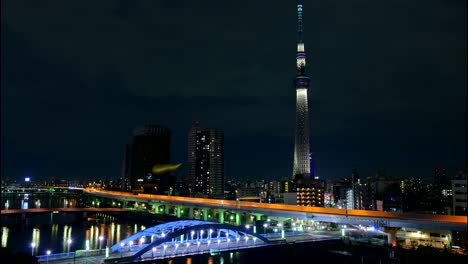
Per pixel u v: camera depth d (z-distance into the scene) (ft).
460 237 524.11
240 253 525.34
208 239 526.57
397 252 535.19
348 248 595.47
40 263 411.95
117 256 447.01
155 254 471.62
